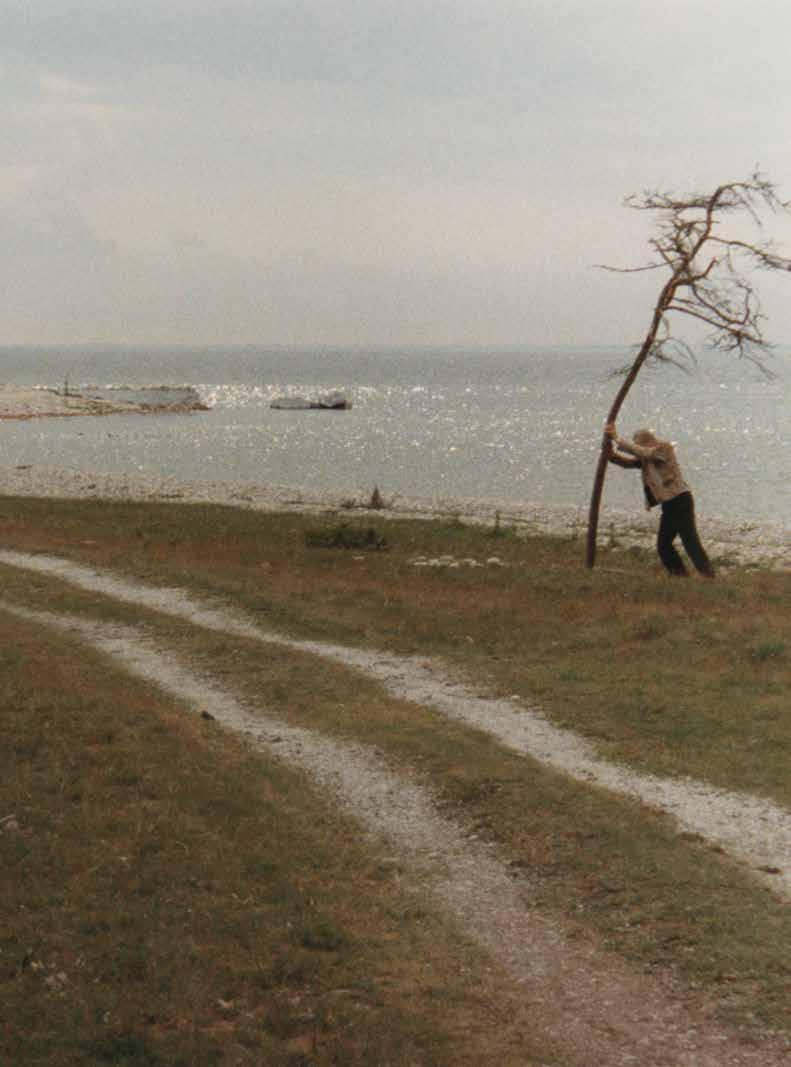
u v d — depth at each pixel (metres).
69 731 12.10
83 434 106.00
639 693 13.88
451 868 9.05
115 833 9.38
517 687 14.42
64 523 33.25
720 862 8.90
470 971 7.38
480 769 11.09
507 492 62.31
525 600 19.69
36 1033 6.44
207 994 6.94
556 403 168.50
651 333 21.94
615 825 9.59
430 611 18.75
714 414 139.25
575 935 7.84
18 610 19.23
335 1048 6.36
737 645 15.89
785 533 44.09
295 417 135.62
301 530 33.28
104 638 17.38
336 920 8.02
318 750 12.06
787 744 11.80
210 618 18.80
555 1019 6.76
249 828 9.68
